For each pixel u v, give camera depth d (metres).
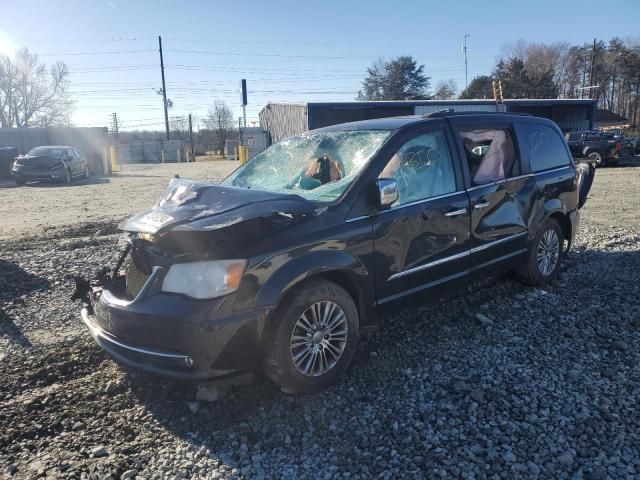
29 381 3.86
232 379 3.31
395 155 4.15
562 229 6.00
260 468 2.90
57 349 4.38
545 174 5.52
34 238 9.11
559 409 3.32
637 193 14.34
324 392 3.63
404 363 4.01
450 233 4.40
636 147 32.38
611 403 3.37
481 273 4.80
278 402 3.52
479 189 4.70
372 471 2.84
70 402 3.58
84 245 8.27
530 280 5.49
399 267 4.02
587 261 6.62
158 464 2.95
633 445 2.95
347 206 3.76
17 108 60.69
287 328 3.39
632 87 81.50
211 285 3.20
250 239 3.34
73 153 22.69
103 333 3.59
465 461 2.88
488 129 5.03
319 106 30.58
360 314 3.89
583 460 2.85
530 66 81.88
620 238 7.86
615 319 4.70
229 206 3.49
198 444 3.12
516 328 4.59
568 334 4.41
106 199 15.33
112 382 3.81
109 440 3.17
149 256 3.55
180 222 3.30
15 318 5.13
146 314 3.26
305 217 3.57
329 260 3.54
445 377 3.77
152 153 54.47
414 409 3.39
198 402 3.54
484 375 3.77
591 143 26.28
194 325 3.14
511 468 2.80
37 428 3.29
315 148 4.61
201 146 71.38
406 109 32.34
